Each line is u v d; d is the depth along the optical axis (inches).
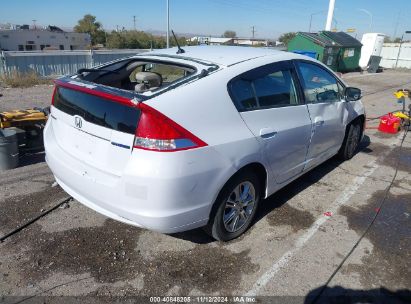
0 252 116.3
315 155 161.8
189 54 132.9
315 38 766.5
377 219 145.9
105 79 137.5
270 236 130.7
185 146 96.7
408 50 1086.4
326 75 168.9
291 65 143.3
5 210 140.8
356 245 127.3
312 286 106.6
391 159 218.8
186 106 99.6
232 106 111.7
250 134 115.1
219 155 104.7
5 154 175.9
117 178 99.2
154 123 93.3
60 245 121.0
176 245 123.1
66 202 148.7
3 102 358.0
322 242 128.3
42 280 104.7
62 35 2146.9
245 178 119.5
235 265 114.3
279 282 107.7
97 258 115.1
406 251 125.0
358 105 205.0
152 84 133.0
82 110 107.6
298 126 139.1
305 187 173.6
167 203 96.8
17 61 569.0
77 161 110.2
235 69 118.0
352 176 189.5
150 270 110.7
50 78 566.6
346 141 202.1
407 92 286.8
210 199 106.3
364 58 931.3
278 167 134.0
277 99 131.6
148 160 93.7
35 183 165.3
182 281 106.6
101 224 134.0
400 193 171.2
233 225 123.9
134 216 98.3
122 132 97.0
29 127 196.2
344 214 148.9
